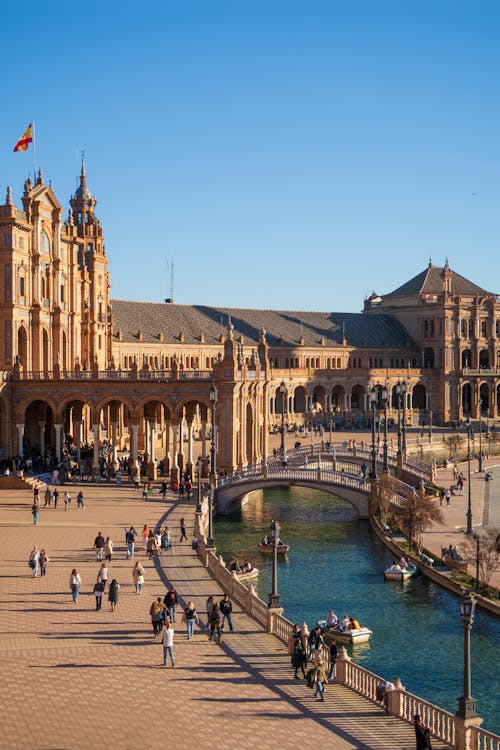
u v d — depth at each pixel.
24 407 105.12
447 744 34.03
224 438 100.06
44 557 56.88
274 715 35.66
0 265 106.25
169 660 41.66
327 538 80.75
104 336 133.00
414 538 75.31
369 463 112.31
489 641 52.31
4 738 32.47
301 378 174.12
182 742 32.59
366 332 199.38
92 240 130.75
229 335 99.81
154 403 105.81
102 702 36.25
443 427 185.75
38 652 42.31
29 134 107.38
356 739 33.56
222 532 83.31
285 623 45.44
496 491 106.62
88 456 110.06
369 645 51.62
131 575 57.97
